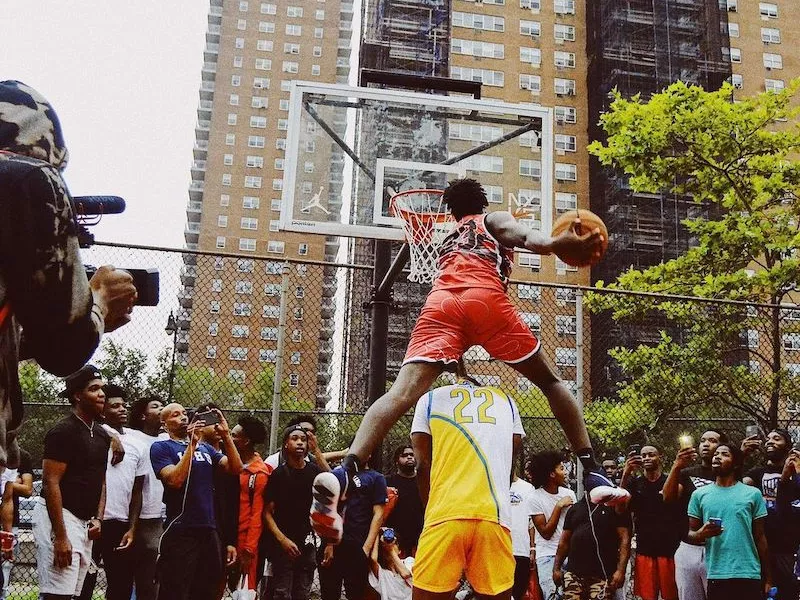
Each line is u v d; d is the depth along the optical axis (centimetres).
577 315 888
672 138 1631
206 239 7819
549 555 762
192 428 578
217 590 583
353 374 2502
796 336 1309
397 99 907
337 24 8744
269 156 8162
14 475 689
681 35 5431
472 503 322
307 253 7919
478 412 340
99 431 576
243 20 8550
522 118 925
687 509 727
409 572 670
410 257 772
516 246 324
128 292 200
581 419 332
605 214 5316
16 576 920
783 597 703
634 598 846
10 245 163
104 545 641
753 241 1544
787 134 1608
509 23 5859
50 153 179
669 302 1411
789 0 6050
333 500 264
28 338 179
